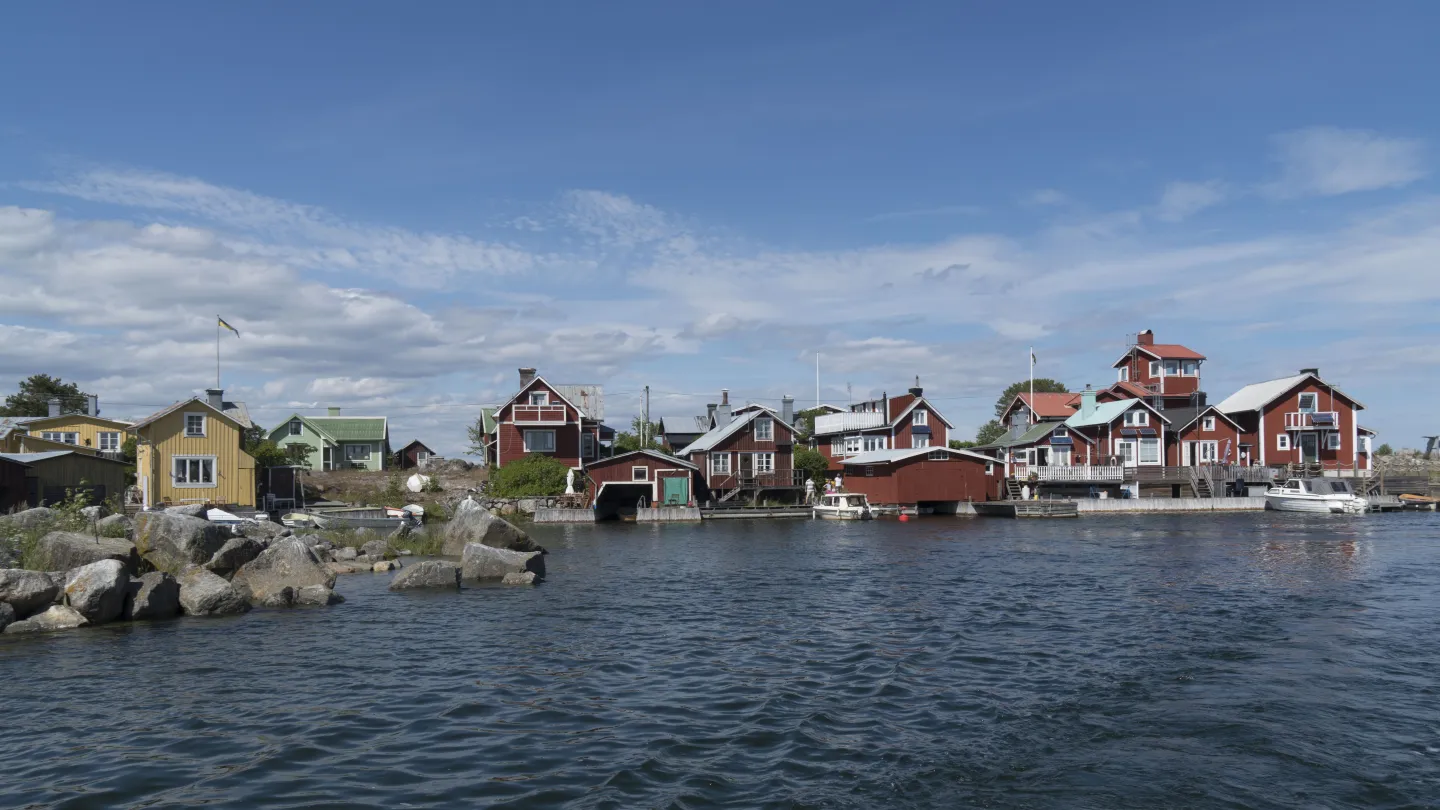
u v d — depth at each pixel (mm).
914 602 24328
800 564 34031
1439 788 10703
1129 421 75812
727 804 10320
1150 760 11711
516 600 25156
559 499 64438
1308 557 34875
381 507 55875
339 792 10672
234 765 11594
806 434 94562
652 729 13086
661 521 60625
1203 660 17031
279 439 84812
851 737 12688
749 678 16047
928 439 77250
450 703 14477
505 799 10453
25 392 80938
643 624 21391
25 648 18578
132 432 50250
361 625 21250
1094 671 16312
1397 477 75938
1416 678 15602
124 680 15945
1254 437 77938
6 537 24250
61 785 10891
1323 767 11398
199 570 24094
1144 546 40188
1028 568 31875
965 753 12008
